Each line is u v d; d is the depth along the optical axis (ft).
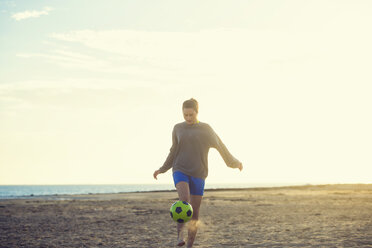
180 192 16.56
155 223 34.45
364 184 158.51
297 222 32.76
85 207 55.77
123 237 26.16
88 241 24.61
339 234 25.27
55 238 26.04
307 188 141.59
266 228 29.35
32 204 64.95
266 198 74.90
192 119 16.94
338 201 61.93
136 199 80.84
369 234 25.12
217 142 17.10
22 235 27.58
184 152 17.02
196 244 22.79
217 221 34.45
